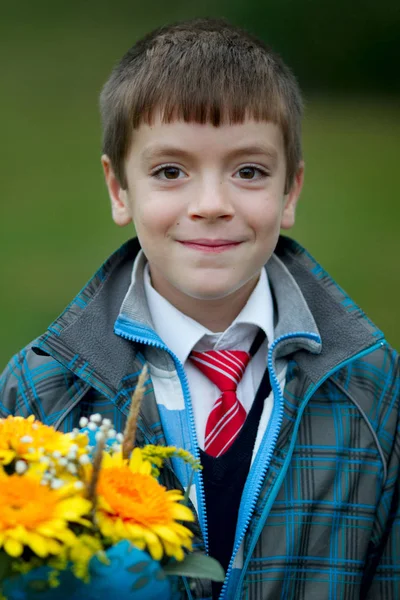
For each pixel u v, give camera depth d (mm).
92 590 1580
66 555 1547
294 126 2250
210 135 2047
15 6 18844
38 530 1500
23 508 1523
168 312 2236
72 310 2195
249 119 2074
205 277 2080
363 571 2244
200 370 2230
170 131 2057
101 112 2387
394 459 2250
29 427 1733
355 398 2248
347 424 2215
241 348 2268
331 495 2156
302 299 2262
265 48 2271
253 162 2094
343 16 15078
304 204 10367
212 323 2250
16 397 2234
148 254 2158
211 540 2094
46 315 7266
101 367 2129
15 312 7301
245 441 2148
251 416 2174
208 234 2061
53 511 1534
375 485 2201
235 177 2094
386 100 14156
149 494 1659
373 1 15102
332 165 11719
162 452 1766
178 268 2102
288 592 2096
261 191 2115
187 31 2244
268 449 2109
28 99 14562
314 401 2229
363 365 2316
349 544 2146
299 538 2115
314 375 2189
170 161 2074
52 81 15438
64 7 18812
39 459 1630
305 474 2156
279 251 2459
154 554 1593
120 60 2402
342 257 8789
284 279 2332
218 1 17062
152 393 2135
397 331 7105
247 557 2055
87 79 15562
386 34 14836
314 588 2111
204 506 2066
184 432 2119
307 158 11977
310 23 15164
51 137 12883
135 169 2152
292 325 2217
